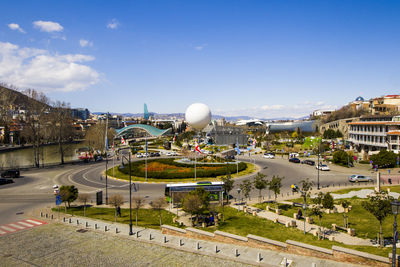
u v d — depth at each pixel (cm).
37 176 6781
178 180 5794
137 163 7638
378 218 2372
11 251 2430
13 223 3284
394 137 7738
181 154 10388
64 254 2347
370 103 14888
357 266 1917
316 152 9631
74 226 3144
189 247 2434
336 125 15000
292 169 6944
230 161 7612
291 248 2214
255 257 2166
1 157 11844
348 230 2752
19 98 12812
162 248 2447
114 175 6519
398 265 1811
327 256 2058
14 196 4800
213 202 4116
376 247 2338
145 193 4862
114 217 3550
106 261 2184
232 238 2477
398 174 5897
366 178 5297
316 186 5059
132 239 2689
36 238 2759
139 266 2080
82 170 7619
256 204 4012
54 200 4509
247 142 14412
